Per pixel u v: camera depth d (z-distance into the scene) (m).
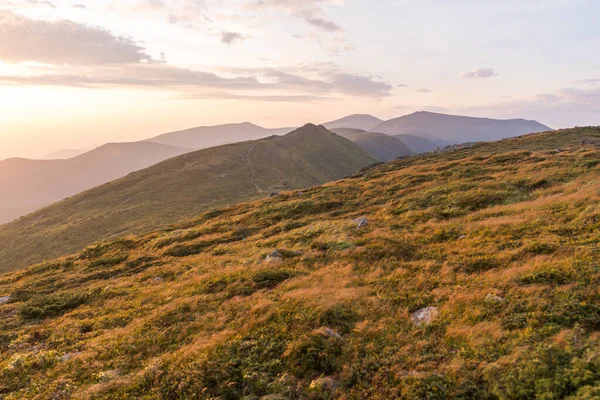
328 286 16.20
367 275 17.23
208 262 25.16
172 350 12.56
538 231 18.39
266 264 21.42
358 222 28.14
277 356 11.02
